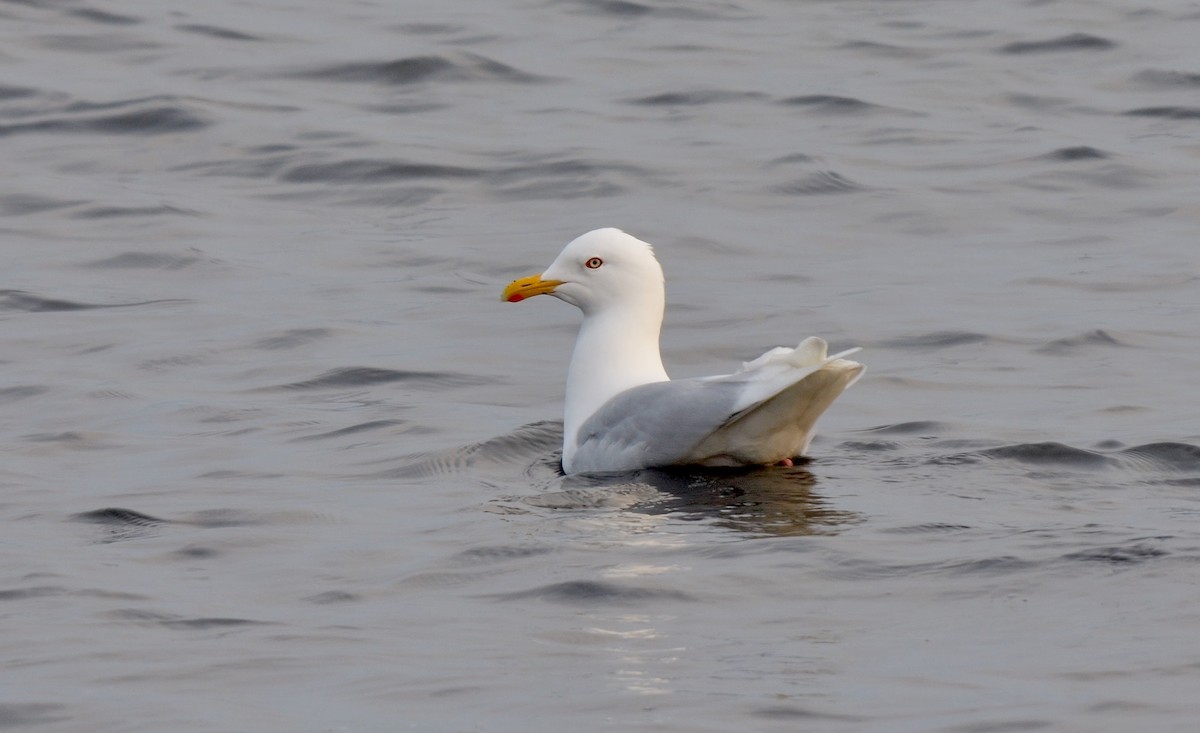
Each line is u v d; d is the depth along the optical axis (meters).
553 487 12.68
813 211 22.27
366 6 32.91
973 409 14.84
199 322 18.31
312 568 10.73
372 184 23.69
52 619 9.79
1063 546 10.38
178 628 9.62
